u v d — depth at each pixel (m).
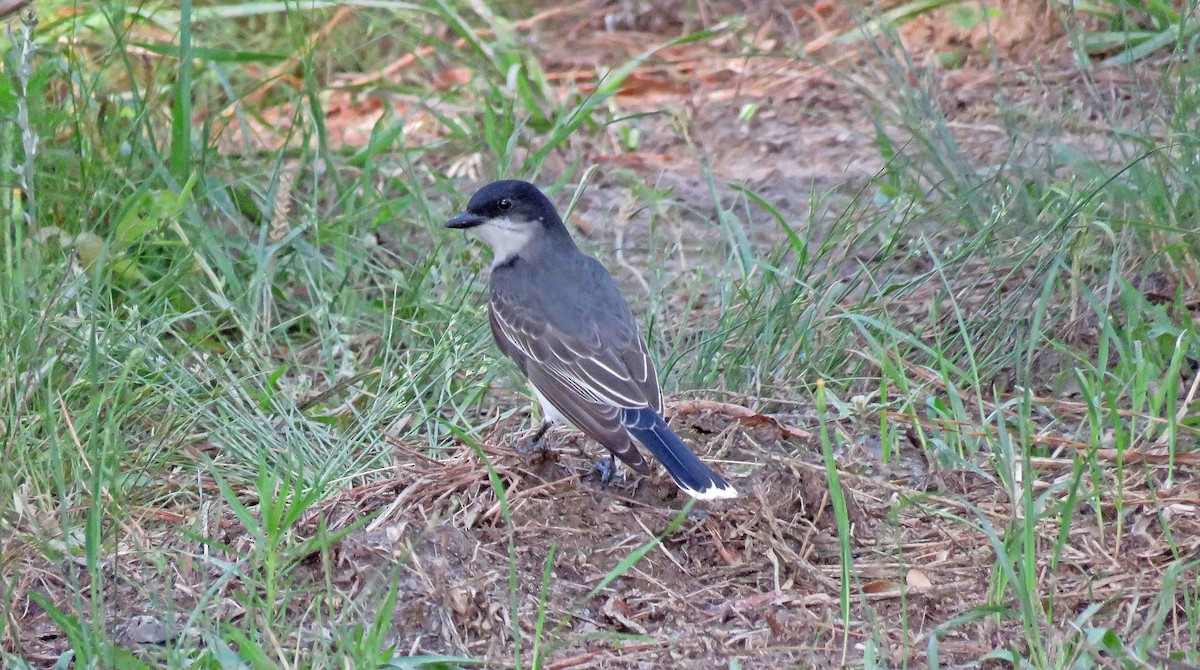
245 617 8.33
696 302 13.14
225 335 12.45
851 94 16.53
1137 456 9.95
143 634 8.22
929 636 7.82
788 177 15.62
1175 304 11.50
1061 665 7.55
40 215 11.77
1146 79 14.87
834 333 11.67
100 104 13.57
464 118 16.05
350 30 18.45
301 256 12.77
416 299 12.35
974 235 12.63
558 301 10.67
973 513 9.43
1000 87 13.67
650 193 14.25
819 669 8.01
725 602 8.73
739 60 18.66
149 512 9.58
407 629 8.34
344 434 10.73
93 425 9.45
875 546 9.30
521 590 8.73
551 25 20.31
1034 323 10.55
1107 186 12.05
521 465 10.07
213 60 15.06
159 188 13.45
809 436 10.52
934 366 11.59
